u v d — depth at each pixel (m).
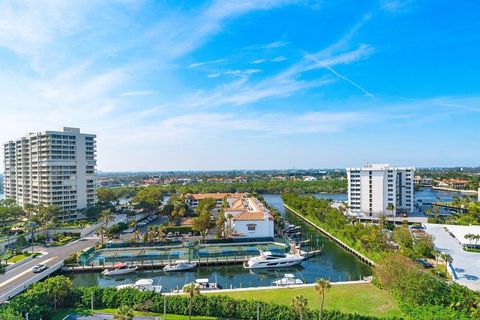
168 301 65.06
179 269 100.69
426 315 59.19
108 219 157.50
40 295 64.25
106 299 66.75
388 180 189.25
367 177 192.00
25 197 191.00
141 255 111.31
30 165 185.00
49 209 151.00
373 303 69.00
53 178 172.50
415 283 67.12
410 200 192.88
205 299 64.44
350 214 186.25
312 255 115.75
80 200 183.12
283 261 102.62
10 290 76.94
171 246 123.94
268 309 61.38
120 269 97.62
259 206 169.38
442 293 65.75
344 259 112.12
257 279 93.12
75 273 98.88
